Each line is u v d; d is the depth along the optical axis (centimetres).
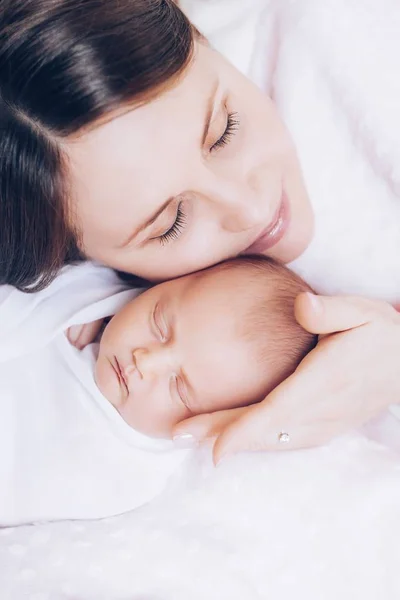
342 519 92
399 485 93
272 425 82
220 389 90
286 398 81
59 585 85
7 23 66
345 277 103
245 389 90
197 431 87
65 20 65
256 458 96
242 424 81
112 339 96
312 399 82
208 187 78
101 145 71
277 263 97
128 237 81
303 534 91
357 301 83
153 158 72
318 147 100
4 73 68
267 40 104
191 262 90
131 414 94
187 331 91
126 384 93
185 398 92
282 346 90
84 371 95
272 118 89
